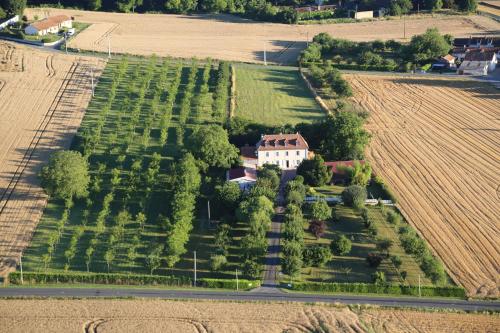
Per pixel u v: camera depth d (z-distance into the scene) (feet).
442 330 574.56
